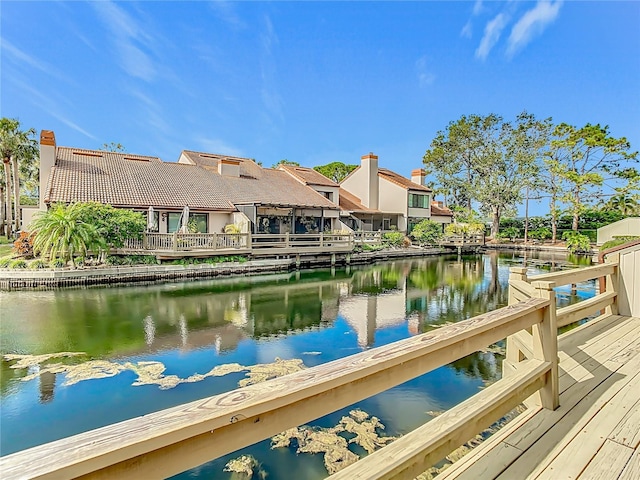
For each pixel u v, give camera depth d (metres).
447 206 44.44
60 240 13.46
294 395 1.10
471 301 11.98
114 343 7.57
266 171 27.38
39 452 0.74
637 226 25.69
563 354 3.74
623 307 5.30
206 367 6.45
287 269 18.56
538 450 2.09
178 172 21.84
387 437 4.24
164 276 14.56
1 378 5.91
